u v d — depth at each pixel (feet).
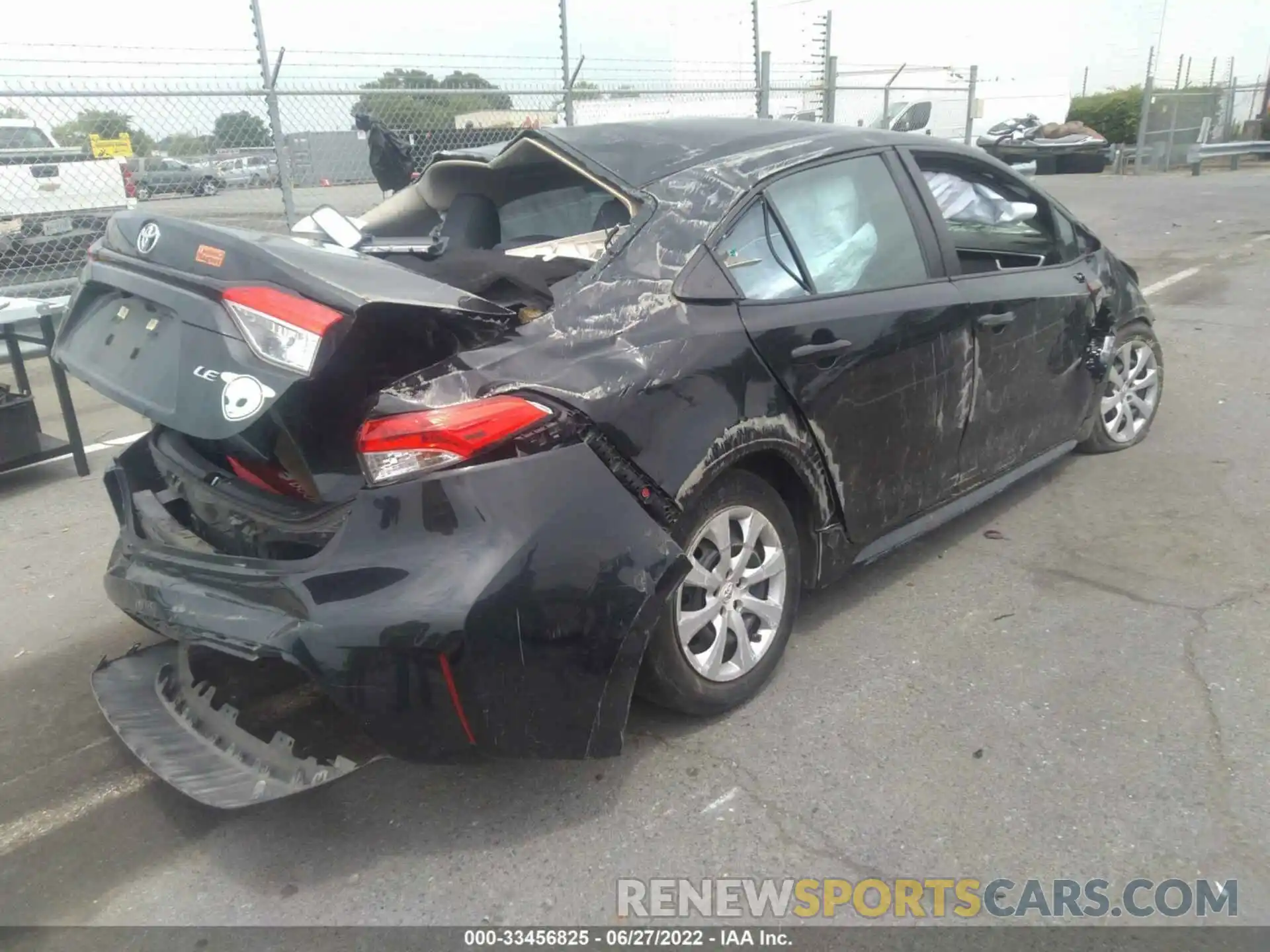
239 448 9.46
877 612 12.44
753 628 10.59
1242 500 15.25
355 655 7.72
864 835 8.71
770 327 10.01
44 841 9.12
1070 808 8.91
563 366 8.55
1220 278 32.37
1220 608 12.16
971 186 13.70
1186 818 8.73
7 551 15.93
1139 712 10.21
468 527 7.89
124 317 9.21
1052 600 12.55
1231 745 9.65
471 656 7.78
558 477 8.18
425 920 8.03
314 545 8.49
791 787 9.34
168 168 28.63
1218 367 22.40
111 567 10.19
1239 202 50.96
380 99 30.30
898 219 12.14
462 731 7.98
